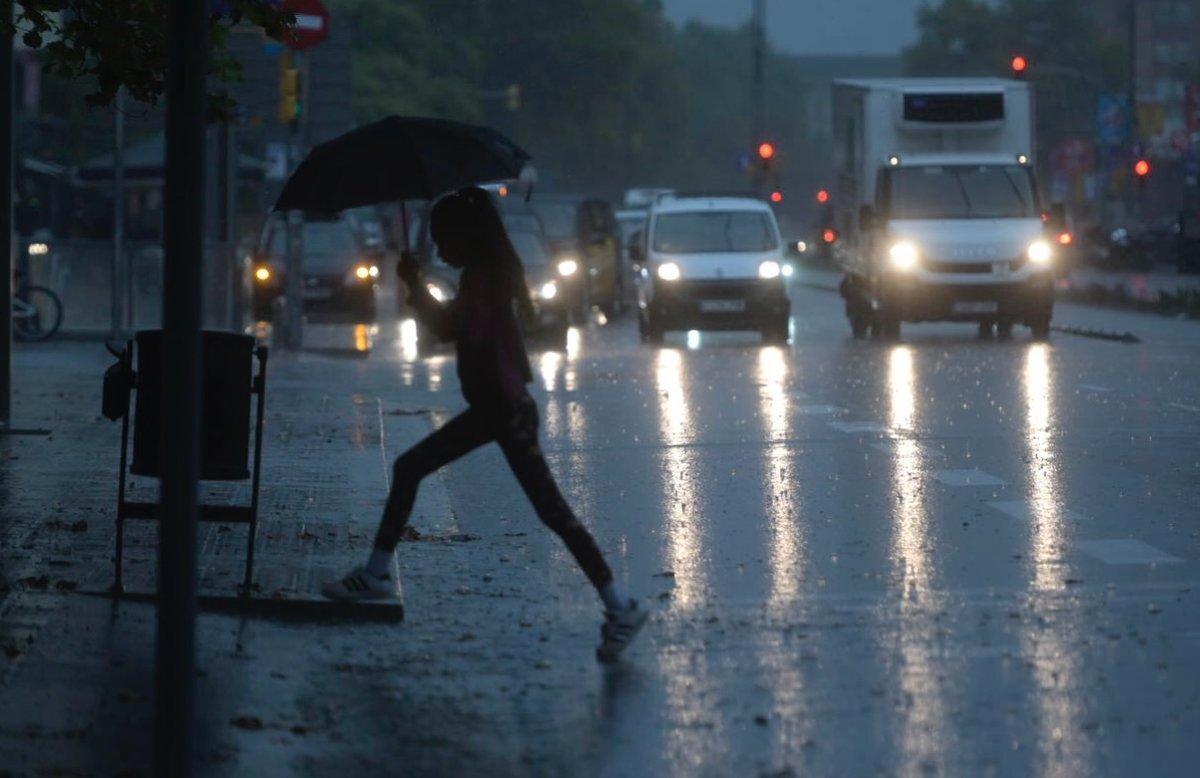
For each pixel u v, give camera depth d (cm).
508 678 1923
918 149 8088
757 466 3616
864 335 8275
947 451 3800
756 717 1741
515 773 1580
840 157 8694
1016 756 1609
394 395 5241
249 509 2281
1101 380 5469
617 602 2011
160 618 1363
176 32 1379
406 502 2211
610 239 10706
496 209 2114
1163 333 8050
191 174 1377
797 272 18338
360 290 9862
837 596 2325
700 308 7775
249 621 2184
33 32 2853
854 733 1691
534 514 3048
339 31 12925
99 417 4259
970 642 2053
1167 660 1959
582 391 5325
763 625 2162
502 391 2073
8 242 3903
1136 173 18275
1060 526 2836
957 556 2592
